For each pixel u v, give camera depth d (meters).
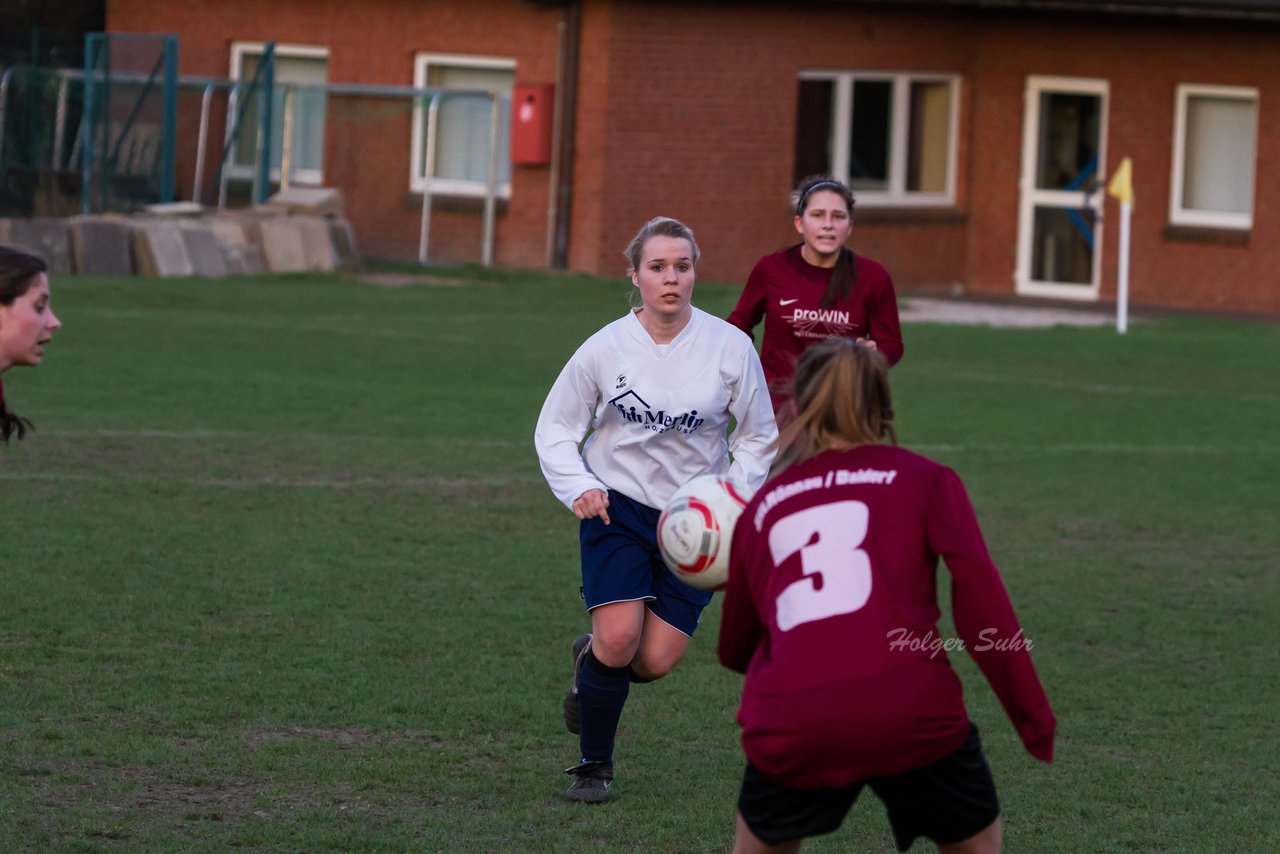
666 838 19.66
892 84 92.25
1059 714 25.36
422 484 39.84
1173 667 28.03
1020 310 85.00
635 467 20.77
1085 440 49.88
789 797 14.61
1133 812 21.25
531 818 20.09
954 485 14.83
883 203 92.69
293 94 90.62
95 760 21.11
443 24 89.12
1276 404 58.12
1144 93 90.12
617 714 20.77
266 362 56.09
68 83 89.75
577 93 85.44
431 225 90.00
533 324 69.12
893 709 14.12
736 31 86.50
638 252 20.47
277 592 29.80
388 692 24.61
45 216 87.81
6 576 29.58
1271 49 87.00
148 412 46.41
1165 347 72.38
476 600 30.20
